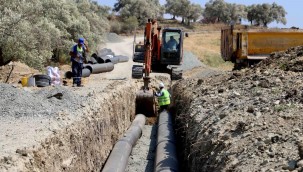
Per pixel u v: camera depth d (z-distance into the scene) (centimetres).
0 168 621
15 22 2223
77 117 1009
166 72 2428
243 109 973
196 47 6069
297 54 1469
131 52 5178
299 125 750
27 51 2308
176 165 1074
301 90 970
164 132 1420
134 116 1855
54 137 823
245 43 1842
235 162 687
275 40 1845
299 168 570
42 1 3181
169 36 2278
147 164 1284
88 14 4456
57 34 2733
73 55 1628
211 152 818
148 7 10500
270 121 812
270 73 1313
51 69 1680
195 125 1074
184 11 11338
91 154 1044
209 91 1387
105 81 1964
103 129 1195
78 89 1484
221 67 4384
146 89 1936
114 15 10450
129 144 1357
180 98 1717
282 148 667
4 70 1962
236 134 816
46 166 738
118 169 1095
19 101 1061
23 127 880
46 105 1079
